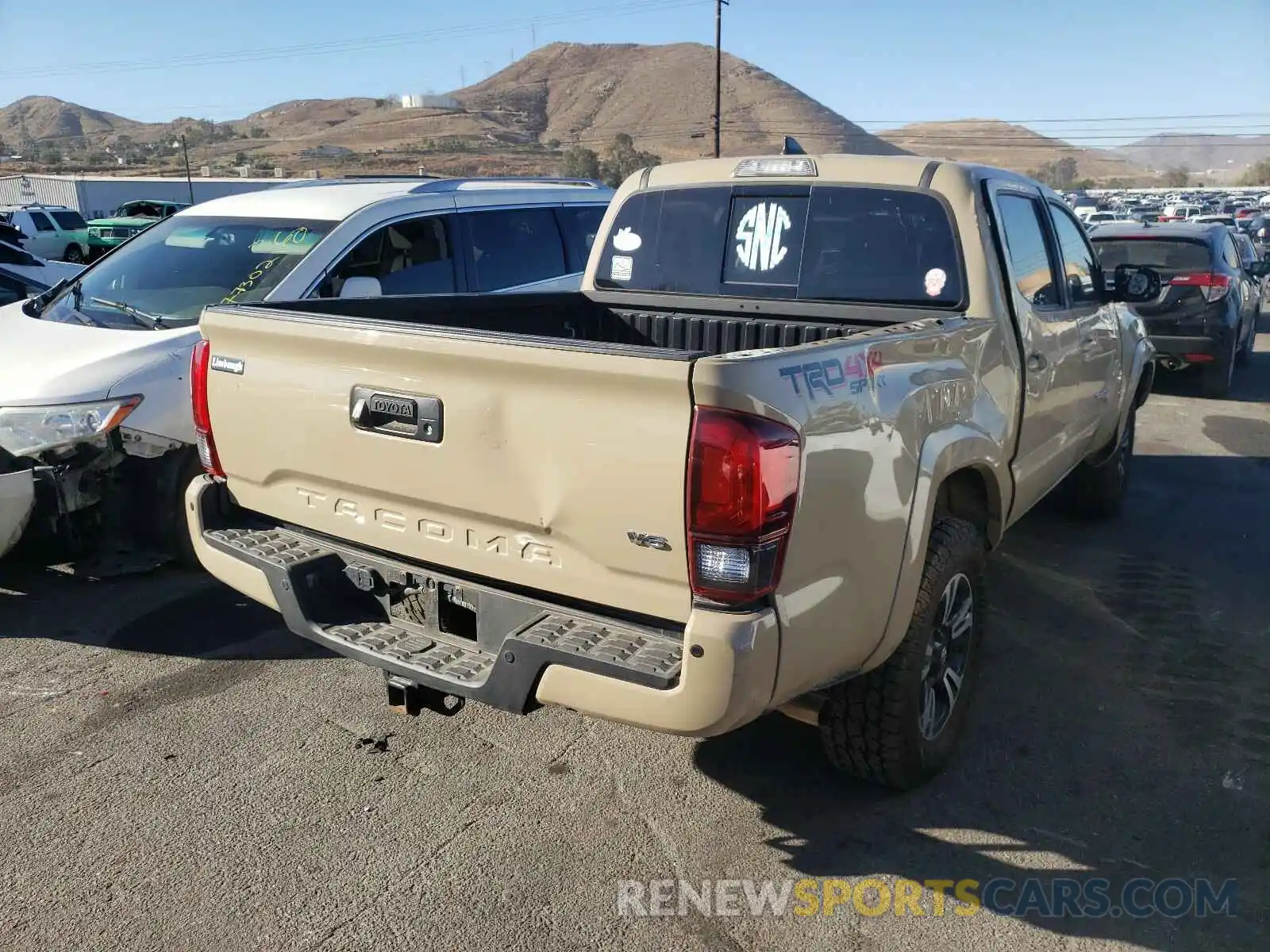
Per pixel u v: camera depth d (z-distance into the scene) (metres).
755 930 2.86
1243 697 4.25
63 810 3.36
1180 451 8.68
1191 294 10.64
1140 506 7.02
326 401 3.14
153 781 3.53
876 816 3.40
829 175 4.28
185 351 5.16
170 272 5.89
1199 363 10.73
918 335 3.22
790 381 2.56
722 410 2.44
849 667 2.99
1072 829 3.34
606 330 4.99
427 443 2.92
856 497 2.79
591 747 3.80
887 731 3.28
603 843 3.23
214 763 3.65
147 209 34.25
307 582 3.26
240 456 3.48
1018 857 3.20
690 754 3.76
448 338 2.78
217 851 3.16
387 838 3.24
